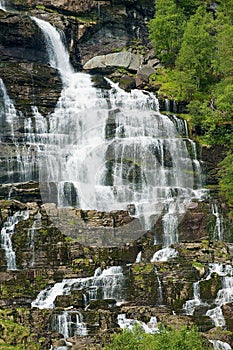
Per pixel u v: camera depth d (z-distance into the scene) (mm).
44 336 39344
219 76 80688
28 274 47094
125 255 51688
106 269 49062
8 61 72938
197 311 44969
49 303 45469
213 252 51531
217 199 61750
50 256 49625
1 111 64438
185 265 48375
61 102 69938
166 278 47219
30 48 76375
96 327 40969
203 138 69625
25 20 75625
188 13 92812
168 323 41781
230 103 70000
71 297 44875
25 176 59188
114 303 45344
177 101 74688
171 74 81938
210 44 78750
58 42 80875
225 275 47938
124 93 75062
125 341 33219
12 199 55531
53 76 73250
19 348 37500
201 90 78875
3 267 48656
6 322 39781
